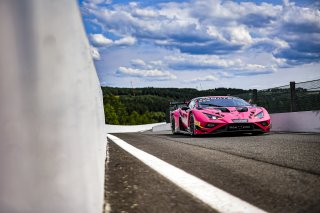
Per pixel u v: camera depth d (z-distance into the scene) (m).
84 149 1.10
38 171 0.96
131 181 2.55
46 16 0.99
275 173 2.67
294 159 3.41
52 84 0.99
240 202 1.83
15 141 0.95
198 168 3.10
